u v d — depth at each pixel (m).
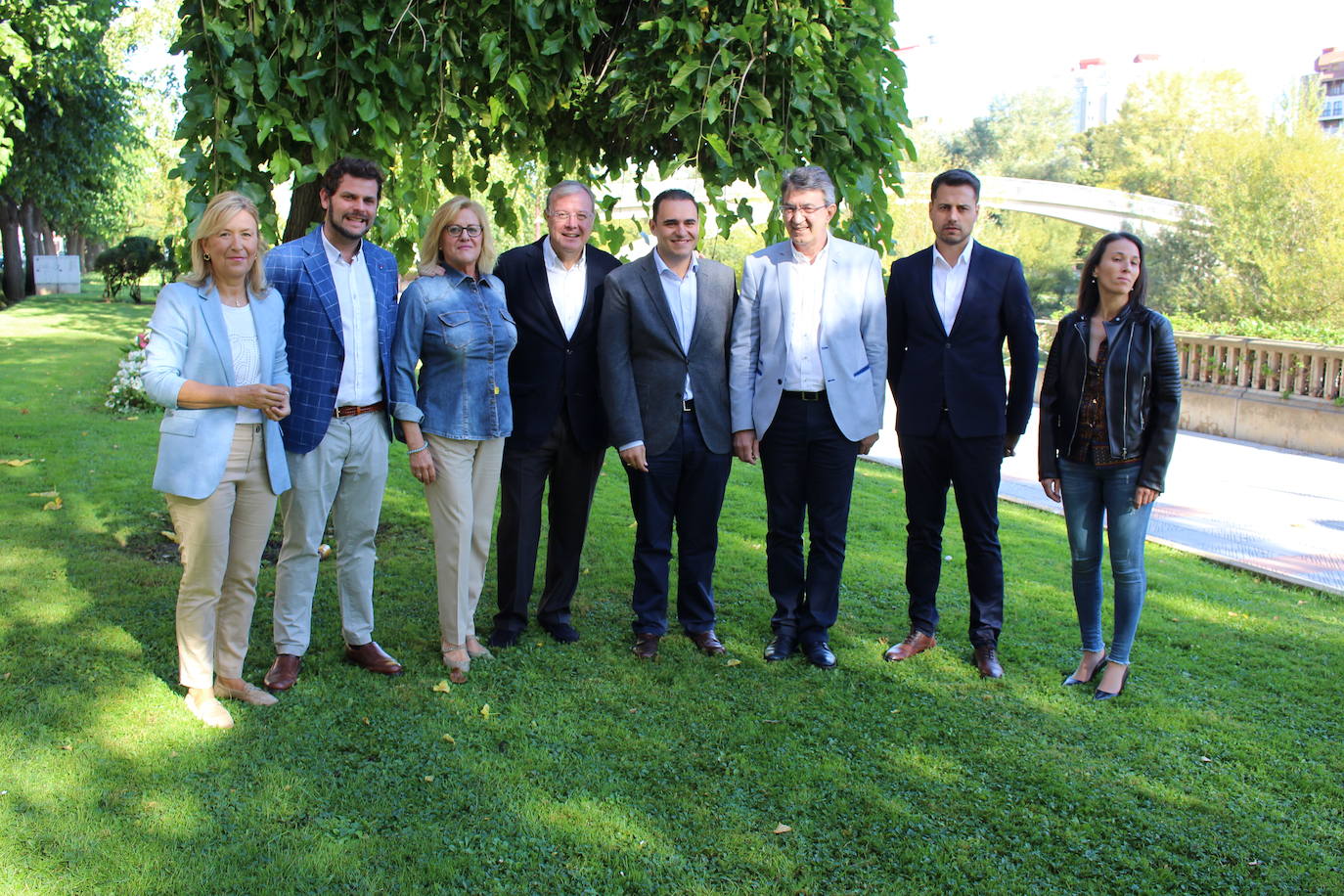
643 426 4.12
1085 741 3.51
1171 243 19.56
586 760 3.25
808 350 4.09
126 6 17.89
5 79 11.09
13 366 13.50
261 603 4.66
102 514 6.06
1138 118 48.00
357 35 4.20
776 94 4.92
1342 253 15.73
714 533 4.30
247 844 2.70
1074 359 3.92
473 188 6.09
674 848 2.79
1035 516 7.35
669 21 4.55
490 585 5.12
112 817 2.80
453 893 2.55
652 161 6.25
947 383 4.05
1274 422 11.89
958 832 2.91
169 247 4.92
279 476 3.44
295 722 3.43
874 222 5.34
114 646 4.03
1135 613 3.91
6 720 3.35
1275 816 3.04
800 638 4.24
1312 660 4.34
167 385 3.11
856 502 7.37
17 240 27.94
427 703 3.63
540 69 4.81
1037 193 30.00
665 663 4.10
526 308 4.12
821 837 2.87
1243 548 6.64
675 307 4.11
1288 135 17.50
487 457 3.96
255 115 4.07
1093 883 2.70
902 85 5.39
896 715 3.68
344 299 3.63
